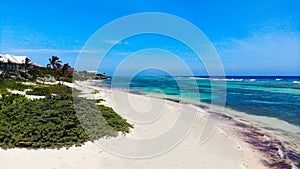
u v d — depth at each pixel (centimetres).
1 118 933
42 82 3862
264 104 2027
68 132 837
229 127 1187
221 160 720
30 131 804
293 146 895
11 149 723
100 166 641
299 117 1470
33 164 634
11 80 3184
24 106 1052
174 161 695
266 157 768
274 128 1180
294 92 3175
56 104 1083
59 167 622
